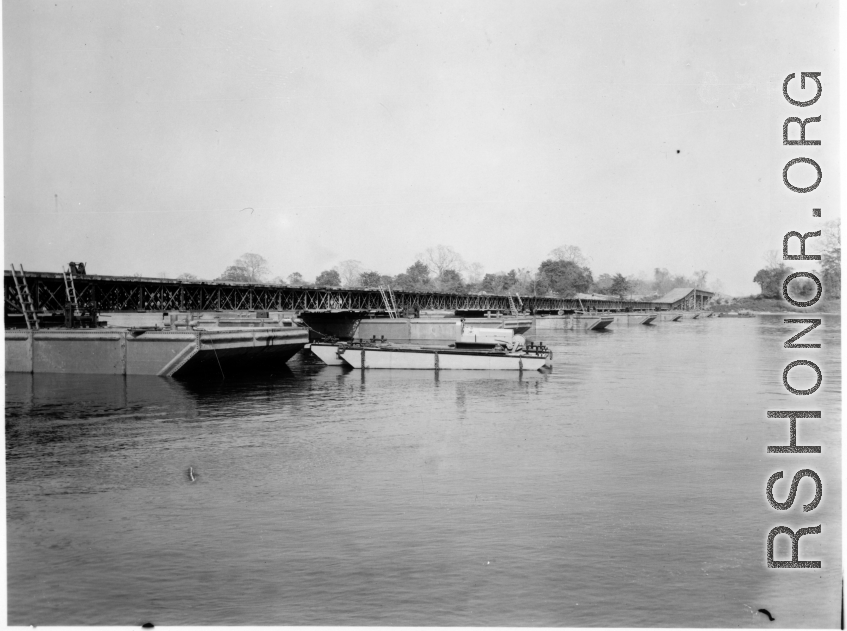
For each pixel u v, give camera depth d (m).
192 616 13.52
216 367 48.31
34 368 48.12
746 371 50.88
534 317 110.62
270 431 29.28
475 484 21.16
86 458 24.69
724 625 13.87
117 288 55.31
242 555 16.14
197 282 62.00
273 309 72.50
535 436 28.06
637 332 109.81
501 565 15.55
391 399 38.50
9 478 22.28
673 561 15.95
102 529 17.86
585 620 13.72
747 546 16.83
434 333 84.06
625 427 29.92
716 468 23.22
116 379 45.62
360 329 86.38
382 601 14.12
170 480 21.92
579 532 17.36
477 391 41.78
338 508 19.05
